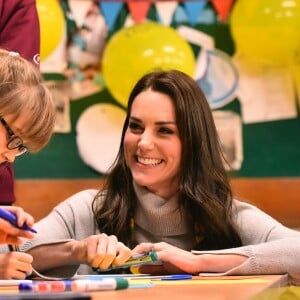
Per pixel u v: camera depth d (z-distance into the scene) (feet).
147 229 8.54
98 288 5.83
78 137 14.67
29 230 6.65
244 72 14.52
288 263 7.60
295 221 14.47
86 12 14.47
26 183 14.58
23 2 8.85
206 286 6.28
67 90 14.51
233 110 14.57
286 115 14.64
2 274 7.13
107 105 14.55
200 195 8.31
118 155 8.66
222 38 14.47
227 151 14.56
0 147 6.43
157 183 8.31
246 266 7.49
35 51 8.91
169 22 14.46
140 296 5.51
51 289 5.71
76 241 7.75
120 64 12.62
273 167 14.62
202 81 14.52
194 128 8.32
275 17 13.00
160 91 8.32
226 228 8.41
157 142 8.23
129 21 14.48
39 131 6.57
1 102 6.27
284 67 14.48
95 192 9.04
